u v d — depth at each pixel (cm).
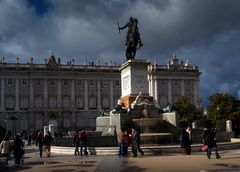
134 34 3781
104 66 13900
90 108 13662
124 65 3728
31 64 13162
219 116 7688
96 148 2941
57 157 2902
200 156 2567
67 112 13312
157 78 14038
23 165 2434
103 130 3631
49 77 13312
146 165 2092
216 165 2011
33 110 12925
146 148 2788
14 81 13000
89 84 13750
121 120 3366
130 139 2736
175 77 14225
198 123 7344
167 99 14062
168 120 3478
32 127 12900
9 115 12769
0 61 12962
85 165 2214
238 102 7825
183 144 2714
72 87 13550
